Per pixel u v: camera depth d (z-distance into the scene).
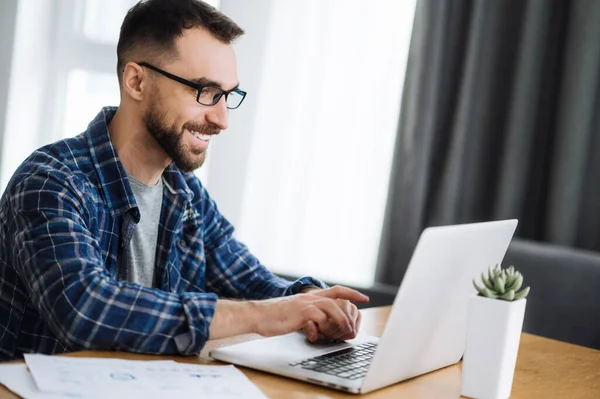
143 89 1.46
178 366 1.11
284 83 2.96
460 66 2.65
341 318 1.29
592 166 2.52
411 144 2.67
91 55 3.37
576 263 2.10
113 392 0.96
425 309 1.15
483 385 1.13
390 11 2.80
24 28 3.27
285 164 2.97
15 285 1.38
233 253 1.72
